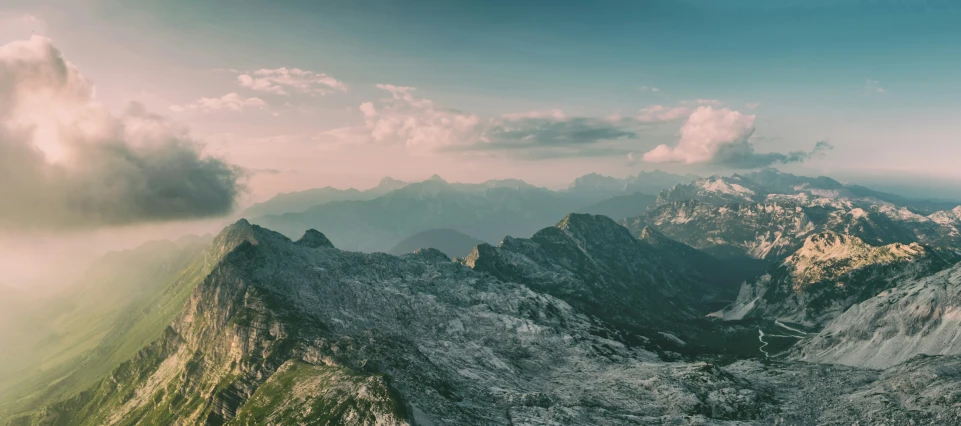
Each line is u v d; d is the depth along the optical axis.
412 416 179.50
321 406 194.12
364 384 197.00
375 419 176.38
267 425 195.50
